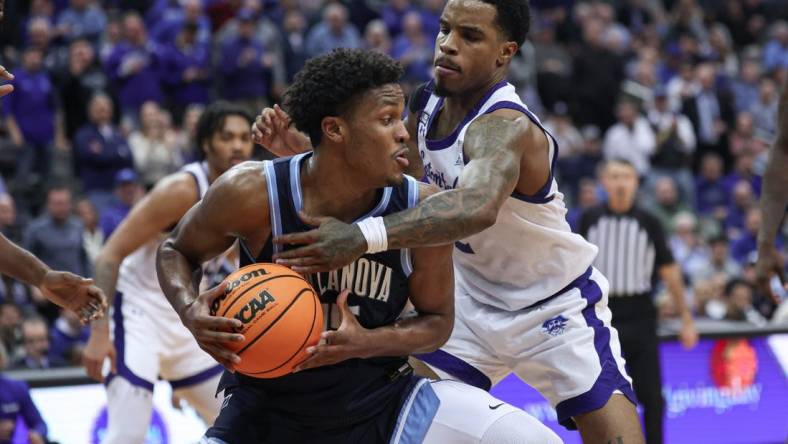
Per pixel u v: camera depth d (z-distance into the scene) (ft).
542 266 11.96
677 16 49.32
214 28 39.96
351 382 9.78
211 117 14.49
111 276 14.20
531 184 11.07
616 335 12.39
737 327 25.25
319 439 9.88
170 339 15.37
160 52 36.60
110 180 33.04
